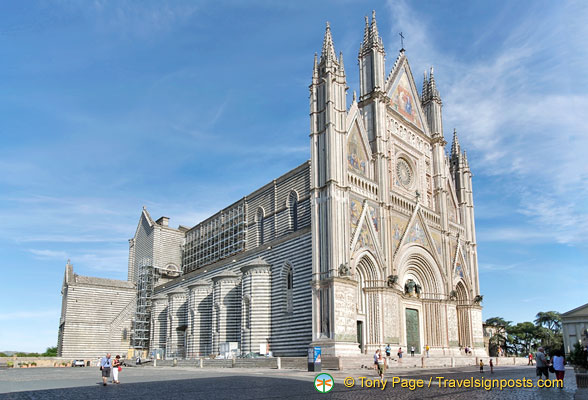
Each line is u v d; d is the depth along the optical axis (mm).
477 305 79688
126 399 24922
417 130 77250
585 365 30000
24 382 39594
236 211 90750
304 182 71625
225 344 68312
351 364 49812
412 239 68938
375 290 60562
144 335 102188
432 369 51656
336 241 55906
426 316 69938
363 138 65125
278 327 63250
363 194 62281
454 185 86375
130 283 110312
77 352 97312
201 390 29375
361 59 71562
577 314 39750
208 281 83250
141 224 117375
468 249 82875
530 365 67500
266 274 67062
